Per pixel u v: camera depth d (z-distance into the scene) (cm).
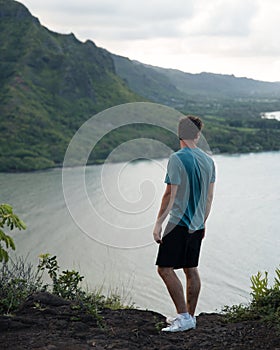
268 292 468
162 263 377
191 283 397
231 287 2612
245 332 376
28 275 496
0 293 447
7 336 354
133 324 397
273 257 3131
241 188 5516
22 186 5450
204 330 384
